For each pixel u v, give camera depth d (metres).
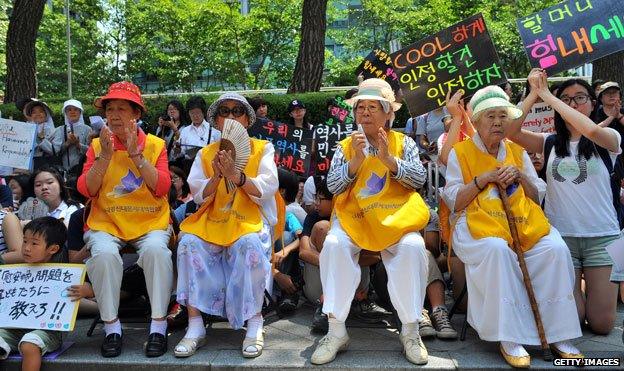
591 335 3.85
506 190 3.68
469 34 4.65
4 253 4.16
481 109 3.69
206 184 3.79
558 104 3.90
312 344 3.75
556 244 3.52
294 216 4.98
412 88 4.75
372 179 3.76
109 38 21.17
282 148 6.00
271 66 20.52
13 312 3.62
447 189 3.87
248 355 3.48
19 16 10.46
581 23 4.48
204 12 18.83
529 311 3.48
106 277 3.60
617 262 3.34
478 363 3.34
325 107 9.16
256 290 3.63
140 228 3.86
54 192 4.61
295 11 19.11
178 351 3.50
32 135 6.03
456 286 4.11
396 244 3.58
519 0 15.22
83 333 4.05
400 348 3.63
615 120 4.95
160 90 19.86
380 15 18.95
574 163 3.97
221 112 4.12
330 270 3.53
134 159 3.78
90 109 10.12
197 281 3.63
